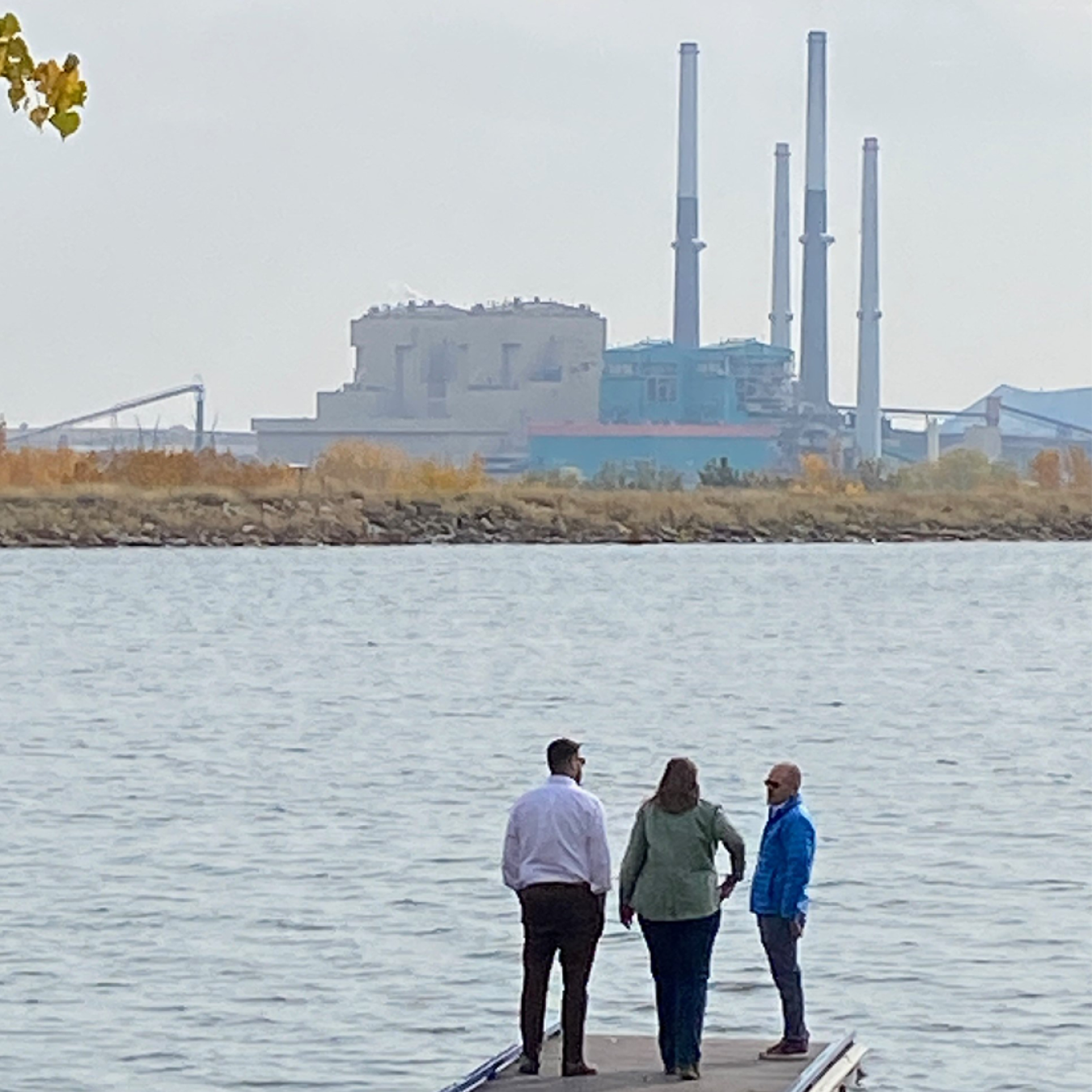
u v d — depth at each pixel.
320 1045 55.47
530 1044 45.72
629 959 64.00
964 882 77.81
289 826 91.88
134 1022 57.81
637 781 107.19
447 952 65.81
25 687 166.38
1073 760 117.50
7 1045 55.50
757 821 93.56
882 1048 54.94
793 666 185.75
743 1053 48.22
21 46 24.05
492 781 107.75
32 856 84.00
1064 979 62.34
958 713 144.88
